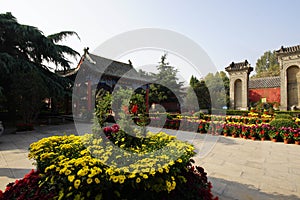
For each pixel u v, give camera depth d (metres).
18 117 11.72
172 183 1.75
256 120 9.23
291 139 6.04
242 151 5.07
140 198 1.71
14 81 8.62
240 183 3.01
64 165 1.70
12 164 3.79
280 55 16.50
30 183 1.96
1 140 6.49
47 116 13.38
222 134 7.54
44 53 12.46
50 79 11.18
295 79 15.93
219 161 4.18
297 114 12.83
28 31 10.88
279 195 2.63
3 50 11.55
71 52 13.84
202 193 2.01
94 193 1.65
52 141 2.55
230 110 15.98
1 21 10.41
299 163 4.05
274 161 4.18
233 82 18.22
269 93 23.55
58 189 1.74
